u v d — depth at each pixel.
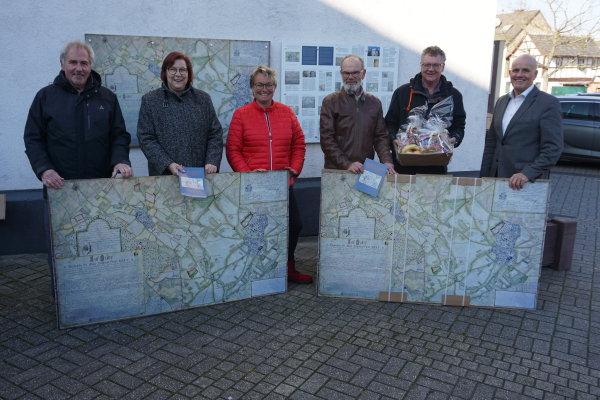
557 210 7.31
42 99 3.38
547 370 3.07
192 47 4.87
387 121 4.37
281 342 3.33
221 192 3.71
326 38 5.41
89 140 3.46
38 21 4.44
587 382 2.96
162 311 3.70
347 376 2.96
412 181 3.78
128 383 2.84
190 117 3.65
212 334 3.43
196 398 2.71
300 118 5.46
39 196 4.69
